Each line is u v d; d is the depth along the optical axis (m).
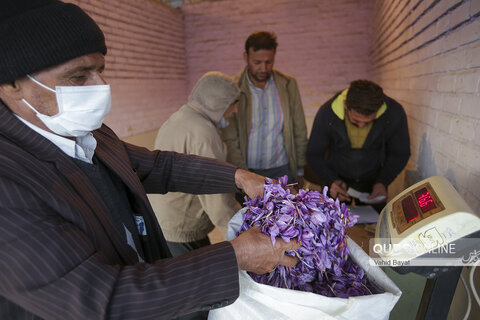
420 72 1.87
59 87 0.59
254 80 2.19
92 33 0.59
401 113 1.73
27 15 0.53
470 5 1.10
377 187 1.77
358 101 1.52
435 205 0.67
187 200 1.42
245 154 2.29
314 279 0.78
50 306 0.49
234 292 0.58
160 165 0.98
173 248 1.56
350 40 5.17
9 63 0.53
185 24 5.84
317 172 1.95
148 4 4.79
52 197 0.57
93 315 0.49
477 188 1.04
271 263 0.67
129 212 0.82
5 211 0.49
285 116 2.23
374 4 4.57
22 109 0.61
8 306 0.55
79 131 0.67
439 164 1.50
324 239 0.71
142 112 4.81
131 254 0.73
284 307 0.67
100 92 0.64
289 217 0.69
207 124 1.38
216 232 2.98
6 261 0.47
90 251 0.56
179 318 0.97
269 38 2.05
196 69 6.05
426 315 0.72
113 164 0.79
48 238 0.50
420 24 1.82
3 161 0.54
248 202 0.82
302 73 5.48
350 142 1.81
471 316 0.96
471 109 1.10
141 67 4.71
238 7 5.48
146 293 0.52
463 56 1.18
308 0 5.16
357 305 0.63
